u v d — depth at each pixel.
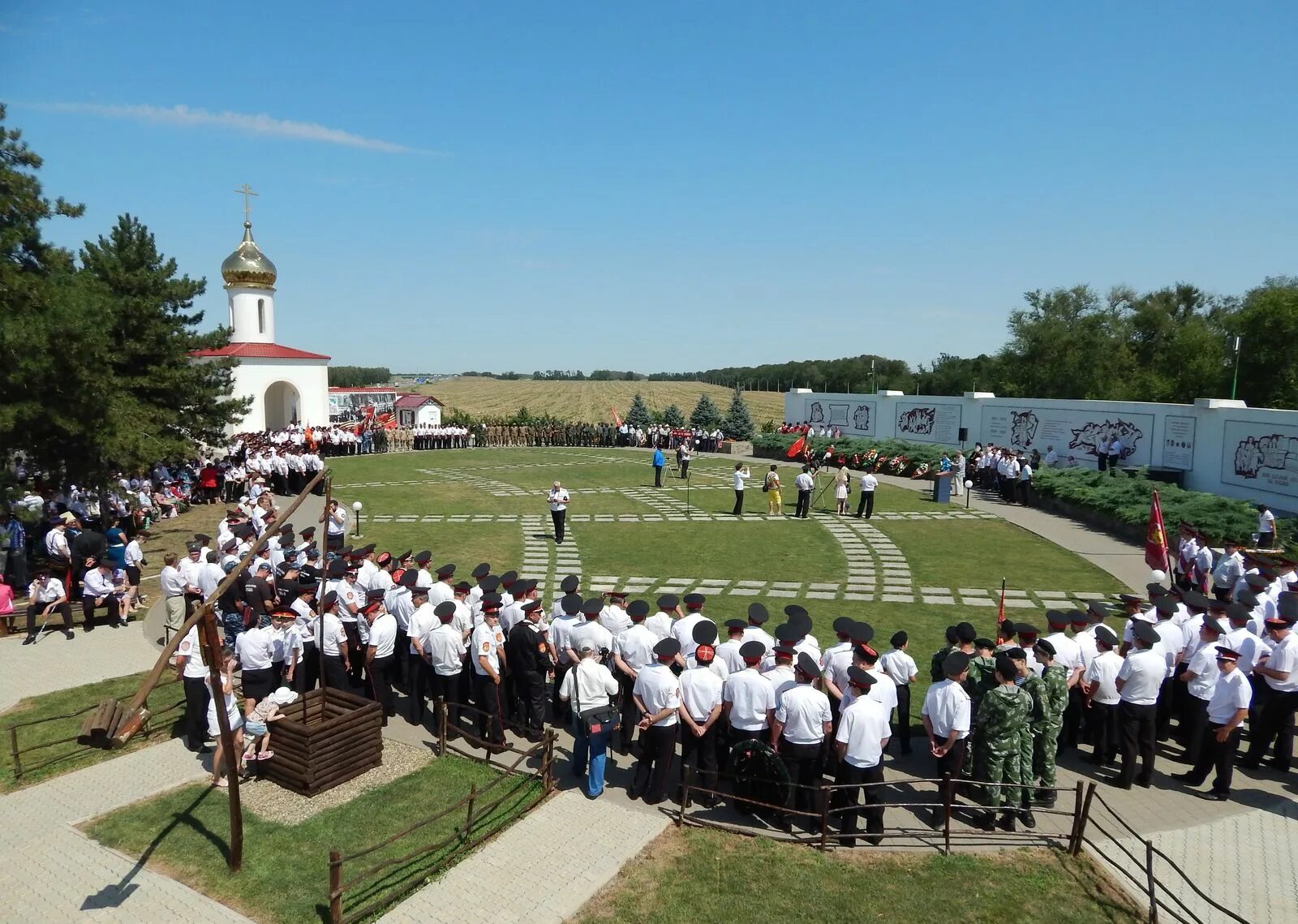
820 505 31.38
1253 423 26.47
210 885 7.40
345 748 9.31
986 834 8.34
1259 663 9.90
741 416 63.19
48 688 12.30
